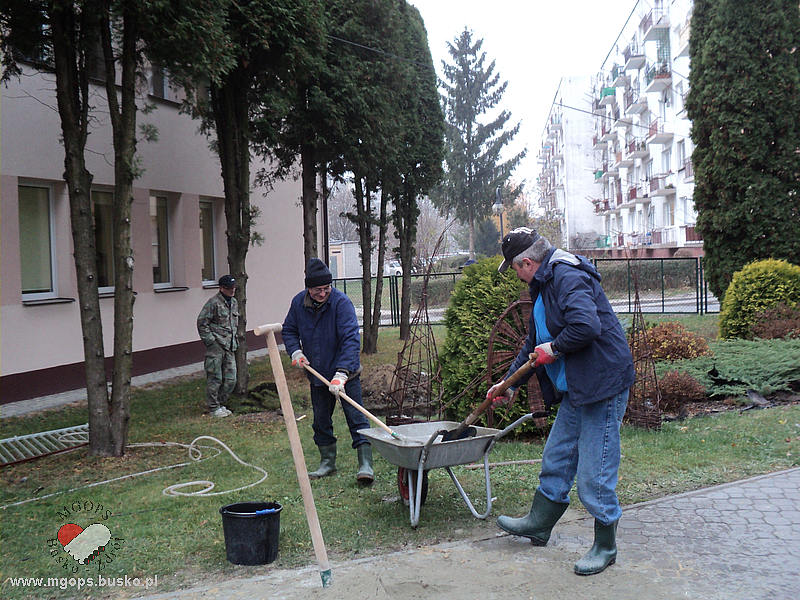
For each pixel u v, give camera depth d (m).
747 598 3.50
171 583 4.02
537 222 61.62
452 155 46.72
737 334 12.23
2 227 10.08
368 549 4.39
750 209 13.95
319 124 11.22
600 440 3.95
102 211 12.27
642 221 51.34
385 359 14.23
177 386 11.84
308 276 5.85
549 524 4.27
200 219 15.32
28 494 5.98
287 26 9.23
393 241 48.03
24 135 10.44
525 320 7.07
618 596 3.58
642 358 8.24
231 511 4.45
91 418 7.25
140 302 12.91
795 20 13.77
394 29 12.14
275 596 3.74
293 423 3.73
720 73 13.99
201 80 7.61
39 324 10.64
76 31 7.27
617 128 58.25
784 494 5.08
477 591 3.70
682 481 5.52
